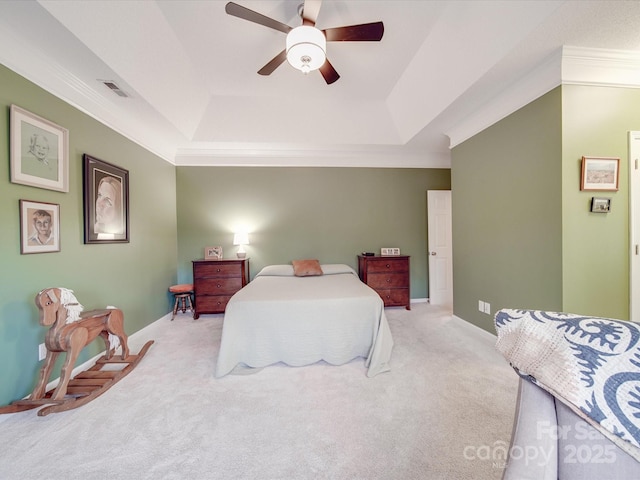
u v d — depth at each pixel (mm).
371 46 2381
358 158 4273
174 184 3984
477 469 1229
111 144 2623
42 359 1860
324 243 4281
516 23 1715
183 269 4082
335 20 2082
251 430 1490
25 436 1449
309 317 2283
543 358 647
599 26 1633
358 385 1940
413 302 4406
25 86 1779
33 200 1844
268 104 3303
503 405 1688
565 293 1944
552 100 1985
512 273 2404
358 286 2824
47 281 1940
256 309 2270
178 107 2924
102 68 1996
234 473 1219
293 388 1913
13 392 1688
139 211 3088
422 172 4402
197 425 1533
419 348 2562
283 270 3670
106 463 1276
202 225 4105
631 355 565
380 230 4359
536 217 2148
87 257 2314
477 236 2854
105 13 1712
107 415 1624
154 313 3369
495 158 2574
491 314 2684
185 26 2111
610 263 1972
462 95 2402
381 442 1394
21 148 1740
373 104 3393
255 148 3992
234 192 4145
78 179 2230
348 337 2305
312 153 4184
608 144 1961
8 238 1684
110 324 2145
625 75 1945
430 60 2430
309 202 4250
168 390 1899
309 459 1292
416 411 1637
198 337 2920
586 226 1955
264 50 2396
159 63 2297
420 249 4410
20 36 1667
